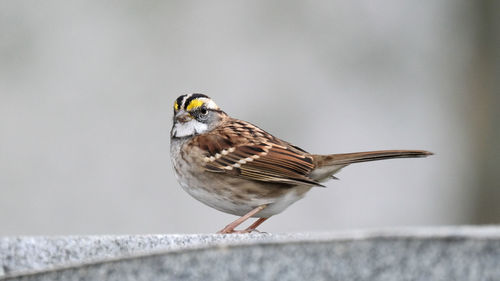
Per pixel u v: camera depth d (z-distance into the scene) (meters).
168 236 5.95
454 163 14.02
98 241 5.78
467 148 14.47
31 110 13.16
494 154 14.57
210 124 9.28
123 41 13.73
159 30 13.79
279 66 13.66
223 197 8.91
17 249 5.67
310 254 4.60
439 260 4.45
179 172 9.12
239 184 8.82
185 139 9.12
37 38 13.51
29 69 13.40
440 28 14.38
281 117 13.32
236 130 9.12
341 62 13.79
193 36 13.81
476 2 15.12
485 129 14.64
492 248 4.40
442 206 13.58
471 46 14.93
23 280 5.06
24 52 13.41
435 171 13.65
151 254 4.80
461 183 14.19
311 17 13.87
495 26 14.96
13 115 13.09
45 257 5.70
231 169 8.78
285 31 13.86
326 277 4.56
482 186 14.48
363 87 13.77
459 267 4.42
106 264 4.88
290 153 8.89
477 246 4.42
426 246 4.48
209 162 8.82
